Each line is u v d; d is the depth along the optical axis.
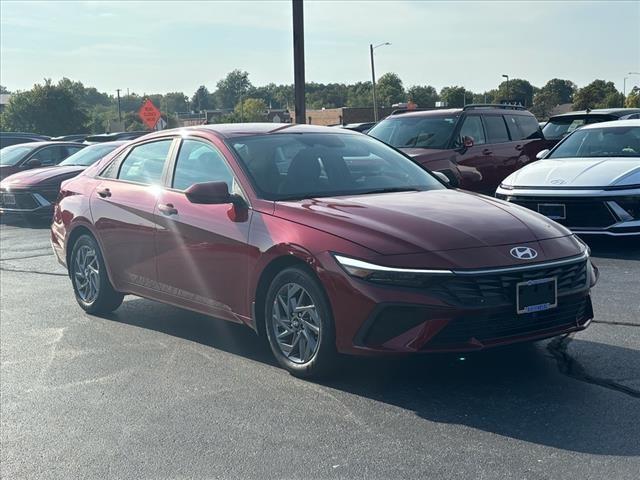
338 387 4.94
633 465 3.70
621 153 9.93
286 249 5.00
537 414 4.36
